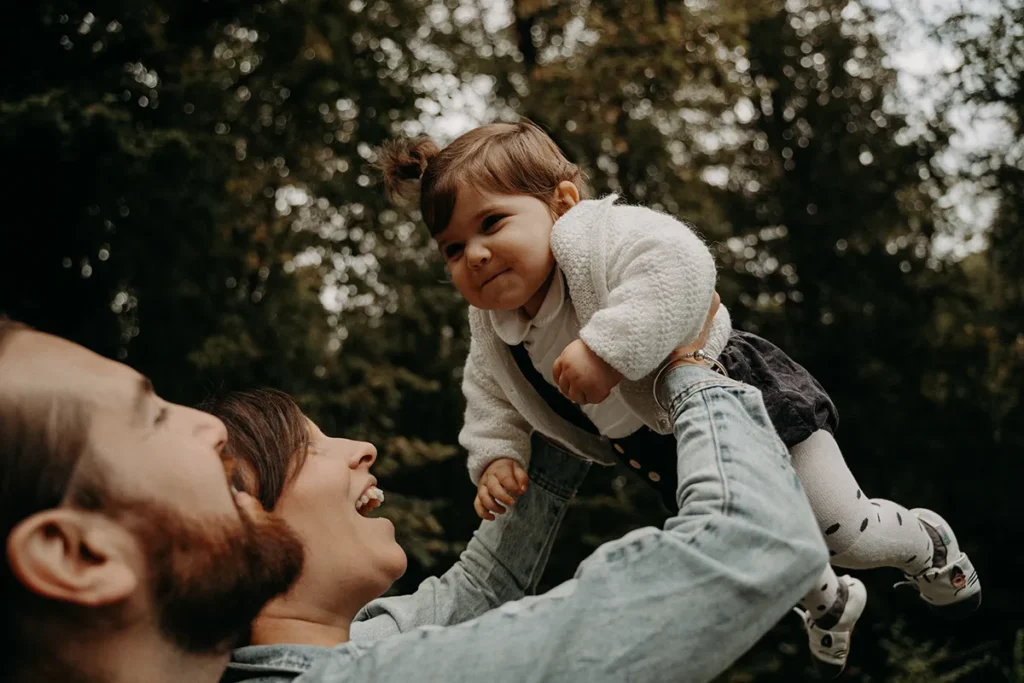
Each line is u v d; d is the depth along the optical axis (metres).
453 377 14.35
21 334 1.26
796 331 16.28
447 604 1.94
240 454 1.55
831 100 16.70
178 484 1.21
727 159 16.78
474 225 1.86
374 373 12.42
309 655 1.45
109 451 1.19
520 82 13.69
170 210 9.49
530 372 1.92
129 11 9.34
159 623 1.21
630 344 1.53
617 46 12.59
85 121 8.24
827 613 1.75
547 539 2.02
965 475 15.69
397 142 2.13
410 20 12.38
